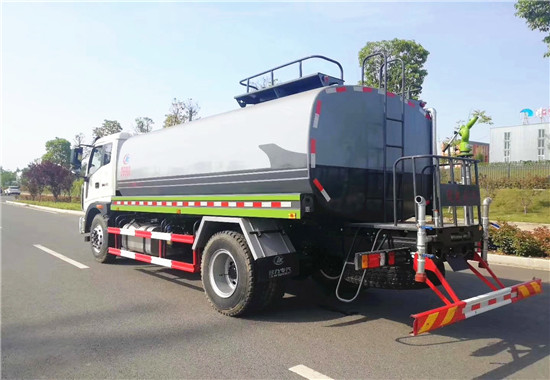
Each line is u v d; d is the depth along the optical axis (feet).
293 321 17.33
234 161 19.13
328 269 20.10
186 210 21.76
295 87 20.33
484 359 13.38
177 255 23.88
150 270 28.02
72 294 21.62
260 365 12.87
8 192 258.57
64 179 137.28
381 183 18.48
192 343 14.75
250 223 17.80
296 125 16.60
